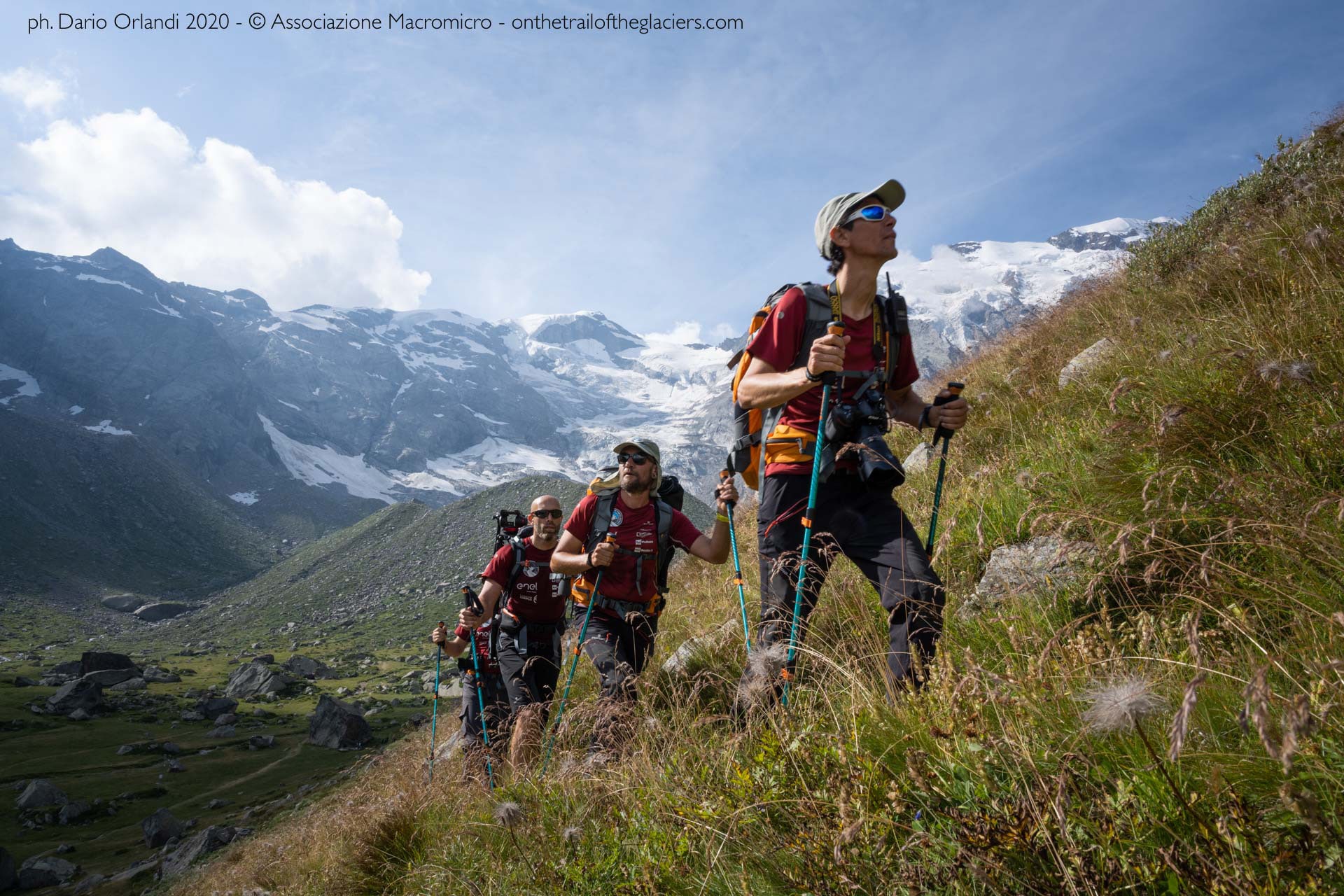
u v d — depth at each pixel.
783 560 3.30
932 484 6.73
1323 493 2.62
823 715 2.79
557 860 3.00
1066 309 11.28
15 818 63.00
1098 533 3.09
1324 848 1.35
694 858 2.46
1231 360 3.99
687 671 5.24
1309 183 7.47
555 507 6.23
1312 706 1.67
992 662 2.85
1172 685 2.03
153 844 54.34
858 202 3.34
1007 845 1.67
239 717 98.19
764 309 3.53
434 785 6.21
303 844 9.16
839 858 1.85
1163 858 1.48
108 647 167.25
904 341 3.50
